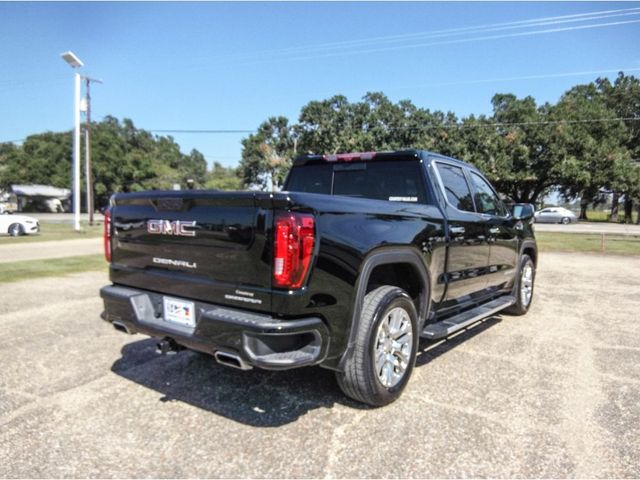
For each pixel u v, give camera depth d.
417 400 3.29
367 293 3.16
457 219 4.05
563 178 37.78
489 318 5.88
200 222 2.80
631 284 8.68
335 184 4.55
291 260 2.48
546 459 2.53
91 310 5.93
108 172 59.44
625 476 2.37
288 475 2.36
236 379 3.65
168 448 2.61
